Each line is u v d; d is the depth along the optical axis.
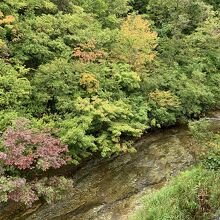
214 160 10.53
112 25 20.09
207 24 20.59
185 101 17.38
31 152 11.55
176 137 15.63
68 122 13.21
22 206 11.78
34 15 17.58
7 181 10.76
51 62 15.18
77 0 20.28
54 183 11.99
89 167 13.80
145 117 15.19
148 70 17.38
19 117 12.70
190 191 9.23
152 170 13.25
